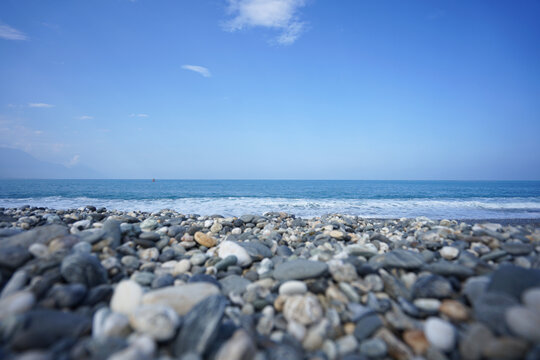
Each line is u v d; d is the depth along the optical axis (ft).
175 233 17.43
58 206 52.60
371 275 9.77
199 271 11.48
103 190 109.91
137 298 7.63
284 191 117.80
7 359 5.24
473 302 8.05
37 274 8.89
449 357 6.60
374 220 35.32
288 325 7.68
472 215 43.42
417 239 16.28
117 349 5.70
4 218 21.89
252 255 13.29
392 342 6.94
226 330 7.14
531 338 5.69
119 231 13.78
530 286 7.18
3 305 6.97
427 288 8.70
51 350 5.88
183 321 6.76
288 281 9.32
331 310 8.13
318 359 6.37
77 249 10.36
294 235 20.04
